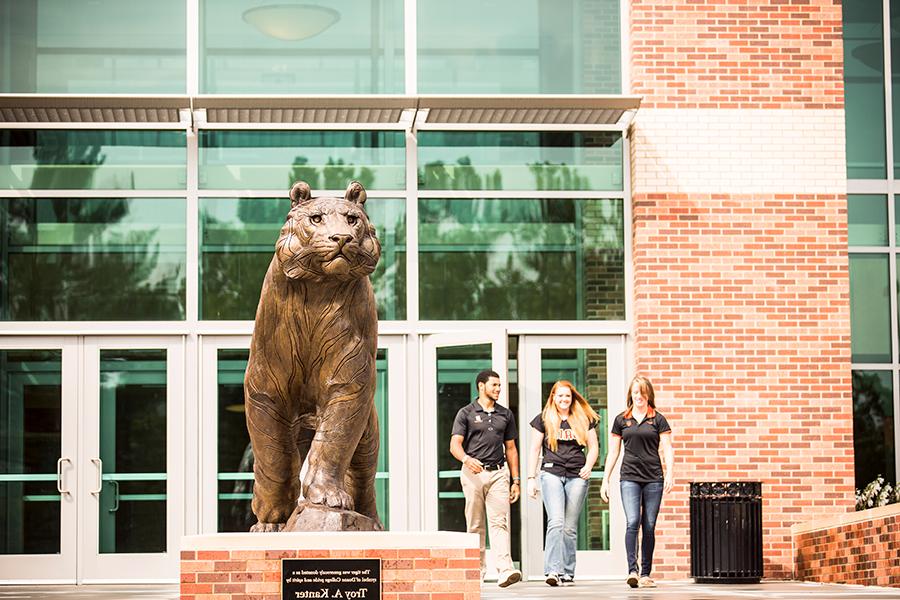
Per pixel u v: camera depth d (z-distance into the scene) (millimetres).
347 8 15875
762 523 15141
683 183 15523
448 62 15844
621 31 15969
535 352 15555
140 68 15727
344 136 15719
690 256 15445
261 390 8484
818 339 15430
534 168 15781
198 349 15336
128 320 15352
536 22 15969
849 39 16844
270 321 8359
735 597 10906
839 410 15359
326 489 8375
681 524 15000
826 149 15664
